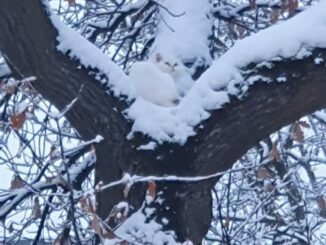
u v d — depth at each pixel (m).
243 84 5.98
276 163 10.04
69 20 9.98
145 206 6.12
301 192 10.73
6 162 6.66
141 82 6.25
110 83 6.21
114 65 6.32
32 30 5.97
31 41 6.00
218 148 6.16
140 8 9.20
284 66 5.92
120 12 9.24
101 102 6.21
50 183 6.87
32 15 5.95
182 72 7.06
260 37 6.07
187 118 6.11
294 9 7.53
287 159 10.95
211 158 6.19
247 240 9.73
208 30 7.74
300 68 5.91
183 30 7.56
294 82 5.94
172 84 6.34
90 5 10.15
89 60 6.20
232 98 5.98
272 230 9.92
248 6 9.12
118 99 6.21
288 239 10.23
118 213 5.64
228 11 9.15
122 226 6.04
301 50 5.89
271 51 5.96
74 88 6.18
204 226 6.39
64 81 6.16
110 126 6.22
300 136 6.95
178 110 6.18
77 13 9.99
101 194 6.41
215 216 10.20
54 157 5.75
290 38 5.95
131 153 6.17
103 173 6.43
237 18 9.36
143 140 6.13
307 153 11.88
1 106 8.84
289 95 5.99
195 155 6.12
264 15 9.79
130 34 9.52
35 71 6.11
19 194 7.84
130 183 5.55
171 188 6.14
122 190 6.25
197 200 6.29
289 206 10.81
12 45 6.02
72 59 6.14
